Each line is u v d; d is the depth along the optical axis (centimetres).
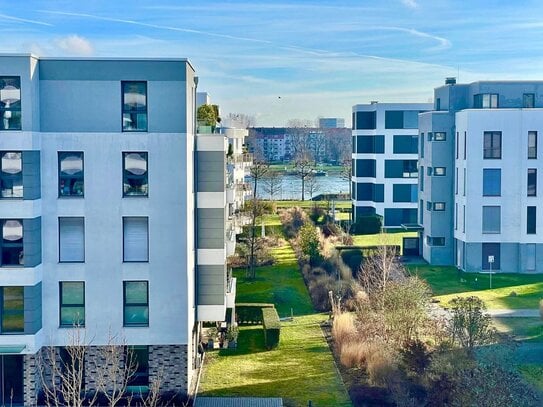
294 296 4444
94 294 2603
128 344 2617
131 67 2544
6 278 2498
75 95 2547
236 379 2931
